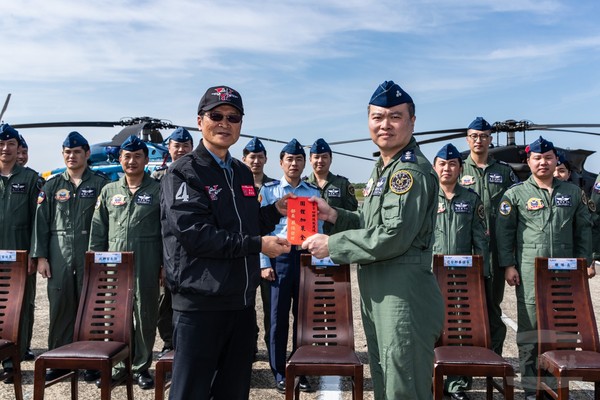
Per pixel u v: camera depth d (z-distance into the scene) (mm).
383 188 2314
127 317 3283
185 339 2166
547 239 3611
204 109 2221
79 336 3277
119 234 3818
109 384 2930
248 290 2238
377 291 2312
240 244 2105
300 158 4211
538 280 3227
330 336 3207
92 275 3400
